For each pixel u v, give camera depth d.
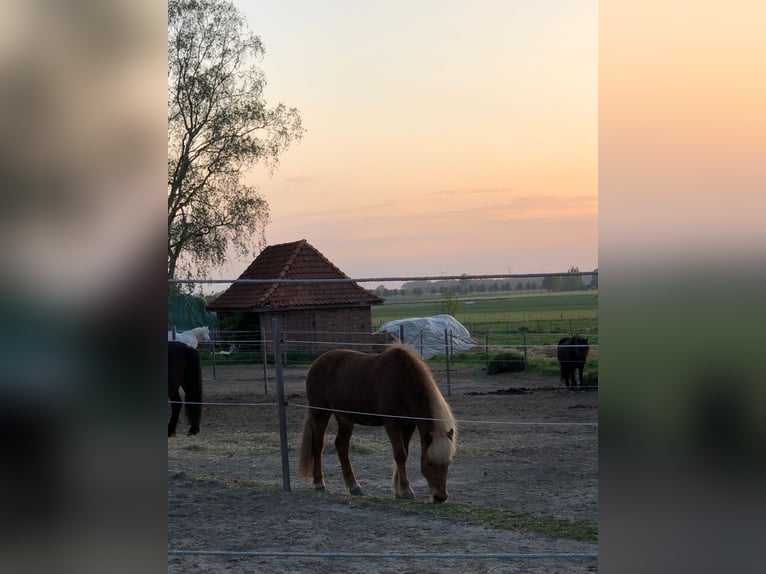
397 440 7.40
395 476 7.45
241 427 12.45
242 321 27.78
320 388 7.87
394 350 7.47
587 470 8.43
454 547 5.06
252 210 29.72
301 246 30.11
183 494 6.93
